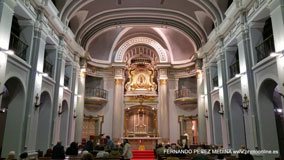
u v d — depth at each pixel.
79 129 15.96
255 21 9.38
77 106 16.12
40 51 9.75
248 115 9.41
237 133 11.10
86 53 16.94
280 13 7.20
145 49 20.62
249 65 9.47
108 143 11.01
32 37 9.43
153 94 19.70
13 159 6.27
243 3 9.58
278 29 7.30
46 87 10.84
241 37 9.95
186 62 19.61
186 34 16.83
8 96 9.15
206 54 15.25
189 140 18.42
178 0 14.11
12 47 8.64
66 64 14.49
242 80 9.86
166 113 18.73
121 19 16.22
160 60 19.72
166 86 19.38
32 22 9.39
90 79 20.11
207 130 15.02
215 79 14.39
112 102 19.42
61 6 11.84
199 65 16.64
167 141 18.03
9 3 7.48
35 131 9.41
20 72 8.60
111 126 18.84
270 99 8.88
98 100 18.62
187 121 19.03
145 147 17.95
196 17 14.96
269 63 8.16
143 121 19.25
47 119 11.05
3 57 7.16
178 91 19.36
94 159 7.30
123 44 20.08
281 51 7.02
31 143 9.06
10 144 8.35
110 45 20.17
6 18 7.32
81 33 15.42
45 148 10.68
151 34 20.34
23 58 9.06
